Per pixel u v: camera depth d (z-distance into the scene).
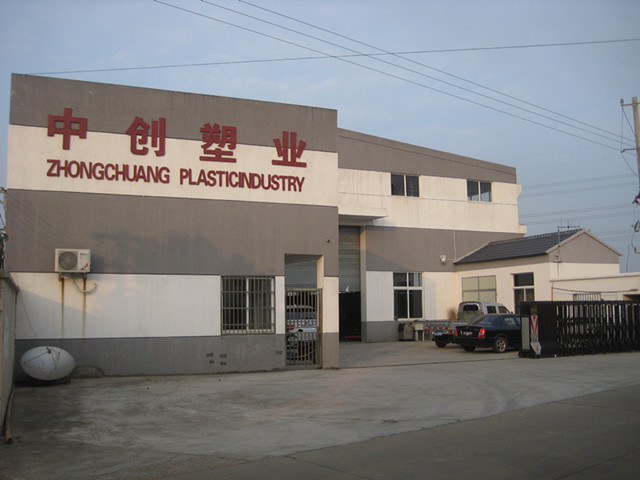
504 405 11.59
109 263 15.80
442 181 33.06
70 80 15.88
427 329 29.62
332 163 18.58
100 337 15.58
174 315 16.28
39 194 15.37
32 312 15.07
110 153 16.08
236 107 17.53
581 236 28.39
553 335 21.06
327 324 17.98
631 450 7.95
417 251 31.94
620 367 17.39
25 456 8.22
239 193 17.30
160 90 16.73
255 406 11.84
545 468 7.16
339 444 8.66
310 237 18.02
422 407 11.55
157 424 10.24
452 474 6.96
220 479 6.96
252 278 17.19
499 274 30.14
